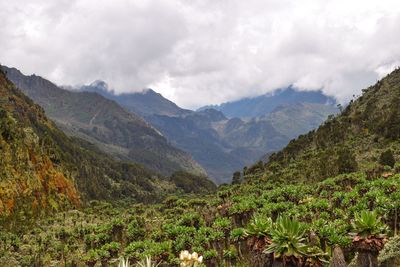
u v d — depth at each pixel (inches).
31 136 7470.5
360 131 7687.0
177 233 3235.7
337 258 1066.7
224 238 3080.7
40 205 6156.5
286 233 1003.9
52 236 4854.8
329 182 4067.4
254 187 5738.2
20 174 6008.9
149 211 6530.5
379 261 1433.3
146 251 2755.9
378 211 2352.4
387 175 3794.3
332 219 3014.3
